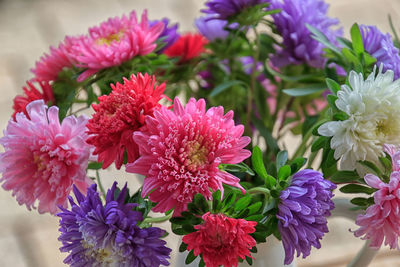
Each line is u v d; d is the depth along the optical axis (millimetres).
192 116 652
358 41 729
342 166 683
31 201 692
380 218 667
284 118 873
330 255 1234
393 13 1917
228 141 650
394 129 687
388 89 682
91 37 782
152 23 836
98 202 657
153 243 657
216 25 866
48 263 1269
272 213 673
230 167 684
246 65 916
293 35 789
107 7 2068
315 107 876
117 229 652
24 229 1363
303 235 658
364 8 1943
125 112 653
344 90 674
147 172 647
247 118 830
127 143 657
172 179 642
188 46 866
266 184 679
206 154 648
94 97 770
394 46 770
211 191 652
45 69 786
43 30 1967
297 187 660
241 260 684
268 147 821
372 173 682
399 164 661
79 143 674
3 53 1863
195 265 768
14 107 762
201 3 2035
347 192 688
